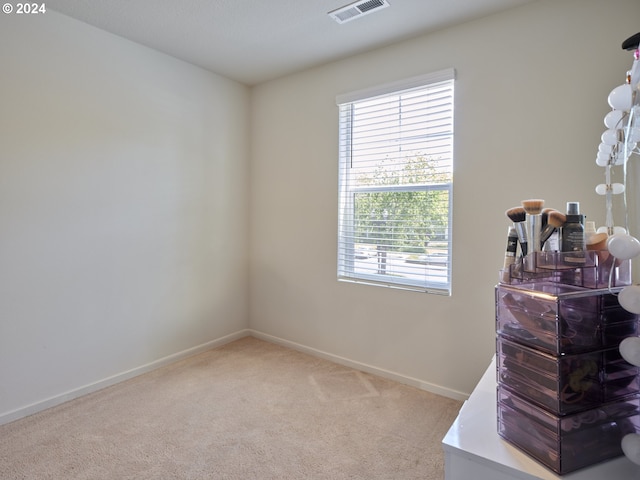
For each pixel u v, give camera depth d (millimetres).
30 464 1635
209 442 1811
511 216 1130
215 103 3006
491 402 1192
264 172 3223
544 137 1931
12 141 1955
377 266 2594
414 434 1885
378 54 2508
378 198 2576
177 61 2723
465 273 2199
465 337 2215
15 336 2000
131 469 1611
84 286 2271
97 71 2281
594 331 904
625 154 989
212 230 3039
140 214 2541
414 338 2412
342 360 2764
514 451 937
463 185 2186
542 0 1920
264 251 3256
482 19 2102
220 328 3146
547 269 996
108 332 2396
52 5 2035
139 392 2320
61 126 2135
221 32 2326
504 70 2037
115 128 2383
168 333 2750
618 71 1742
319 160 2848
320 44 2463
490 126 2088
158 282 2672
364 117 2621
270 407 2146
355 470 1617
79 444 1785
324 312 2863
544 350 904
